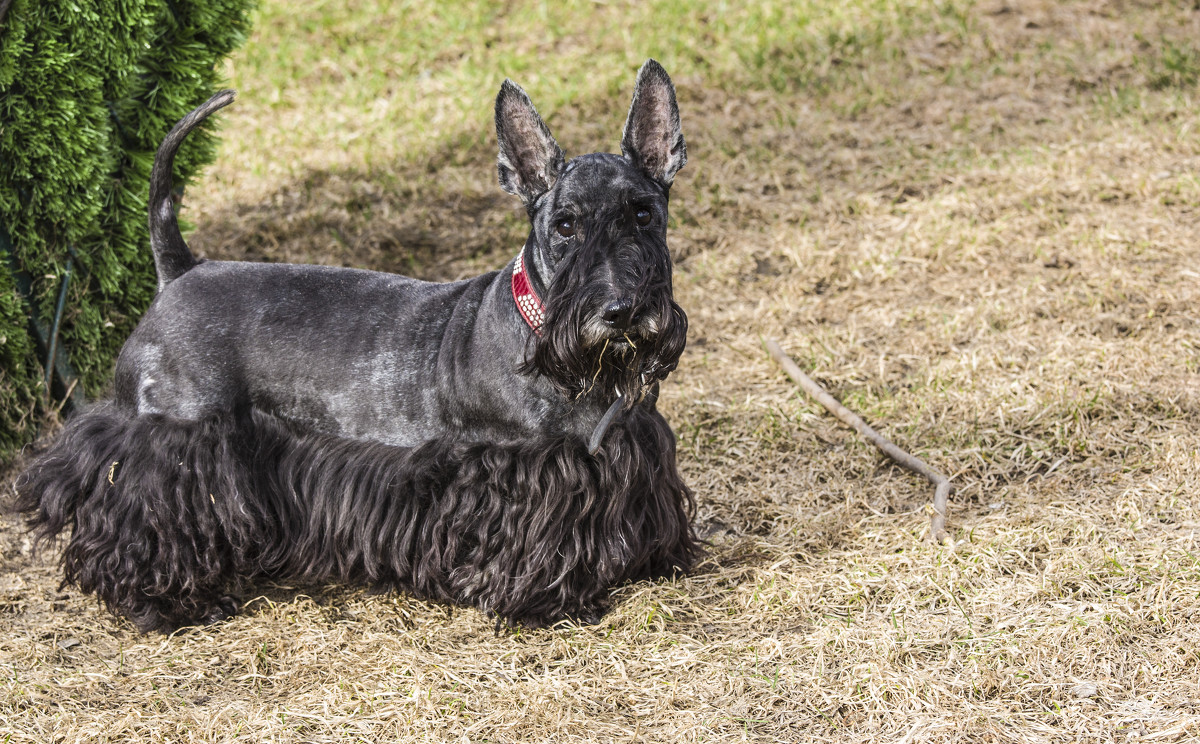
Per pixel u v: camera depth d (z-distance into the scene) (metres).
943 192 6.91
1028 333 5.54
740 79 8.42
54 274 4.83
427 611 3.99
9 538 4.53
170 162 4.02
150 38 4.97
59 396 5.06
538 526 3.71
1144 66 8.10
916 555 4.02
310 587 4.20
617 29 9.28
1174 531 3.99
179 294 3.98
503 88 3.52
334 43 9.38
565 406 3.69
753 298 6.25
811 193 7.12
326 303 4.00
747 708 3.31
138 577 3.86
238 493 3.90
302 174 7.60
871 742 3.11
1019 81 8.13
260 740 3.25
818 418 5.16
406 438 3.93
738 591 3.98
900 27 8.92
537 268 3.57
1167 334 5.35
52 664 3.71
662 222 3.48
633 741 3.19
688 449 5.02
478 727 3.27
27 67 4.57
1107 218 6.44
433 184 7.47
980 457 4.70
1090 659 3.34
